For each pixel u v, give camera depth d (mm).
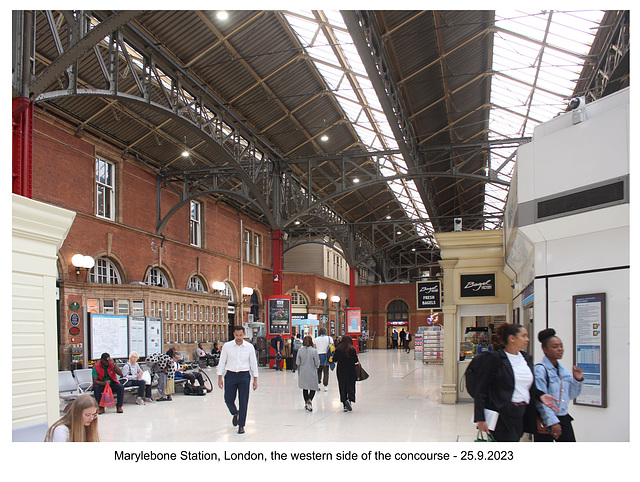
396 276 48719
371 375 19297
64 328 15531
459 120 20156
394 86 16078
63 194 16453
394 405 11719
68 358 15469
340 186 21266
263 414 10602
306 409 11055
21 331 5051
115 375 11336
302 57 15977
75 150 17031
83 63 14609
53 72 9438
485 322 15625
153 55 13945
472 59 16672
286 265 39938
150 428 9195
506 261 10273
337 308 42500
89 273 17531
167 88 16969
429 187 27688
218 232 26938
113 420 10094
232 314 27984
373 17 13148
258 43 14711
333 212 31859
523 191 6406
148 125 18500
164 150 20734
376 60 13953
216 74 15672
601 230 5625
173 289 20453
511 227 7848
